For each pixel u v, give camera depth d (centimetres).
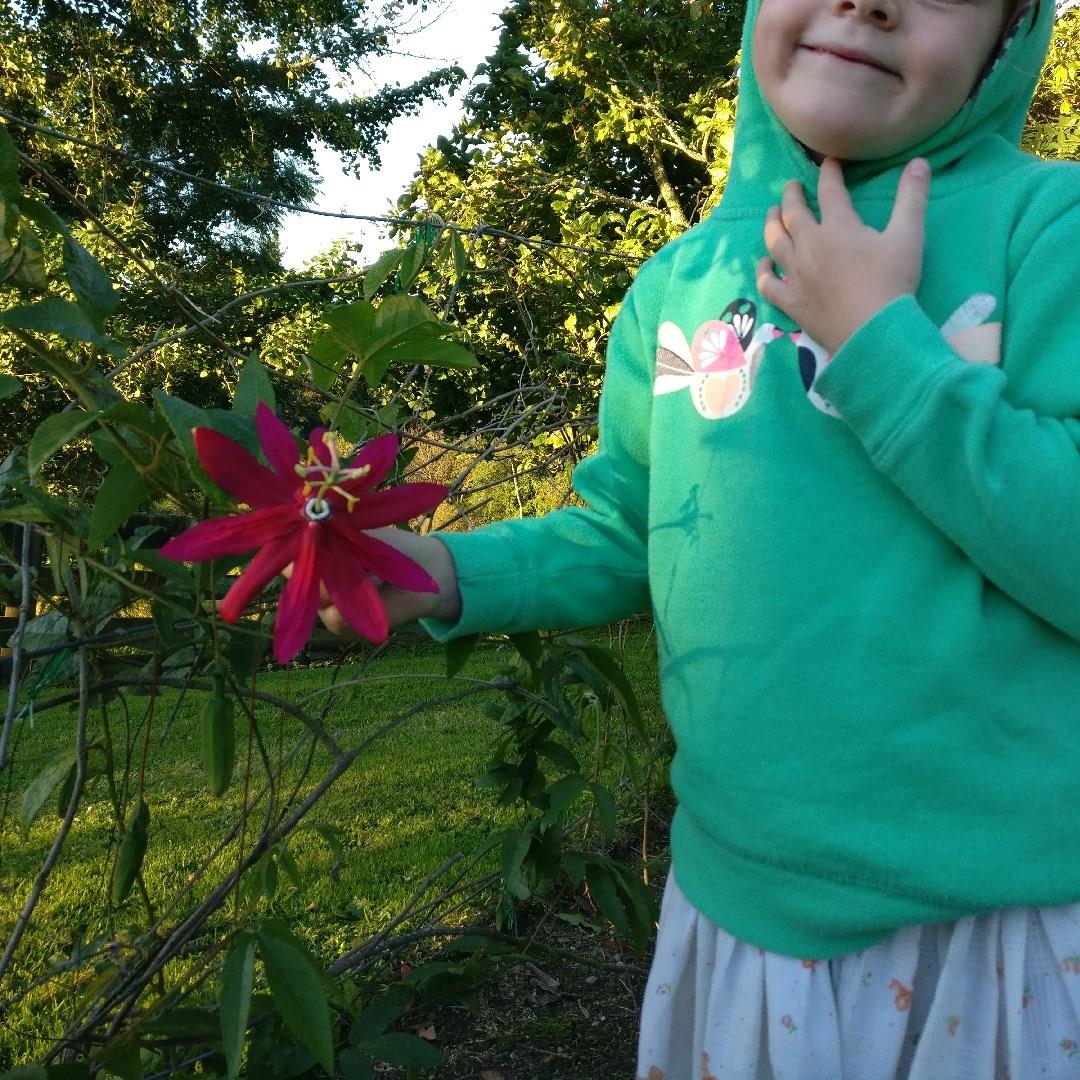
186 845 249
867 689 82
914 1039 86
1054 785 80
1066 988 81
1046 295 81
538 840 160
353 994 163
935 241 86
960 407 75
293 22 1122
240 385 96
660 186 509
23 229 82
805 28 87
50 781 97
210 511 86
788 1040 86
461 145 459
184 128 1137
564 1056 170
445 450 173
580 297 257
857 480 85
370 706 396
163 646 98
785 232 88
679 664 94
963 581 81
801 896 85
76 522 92
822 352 88
